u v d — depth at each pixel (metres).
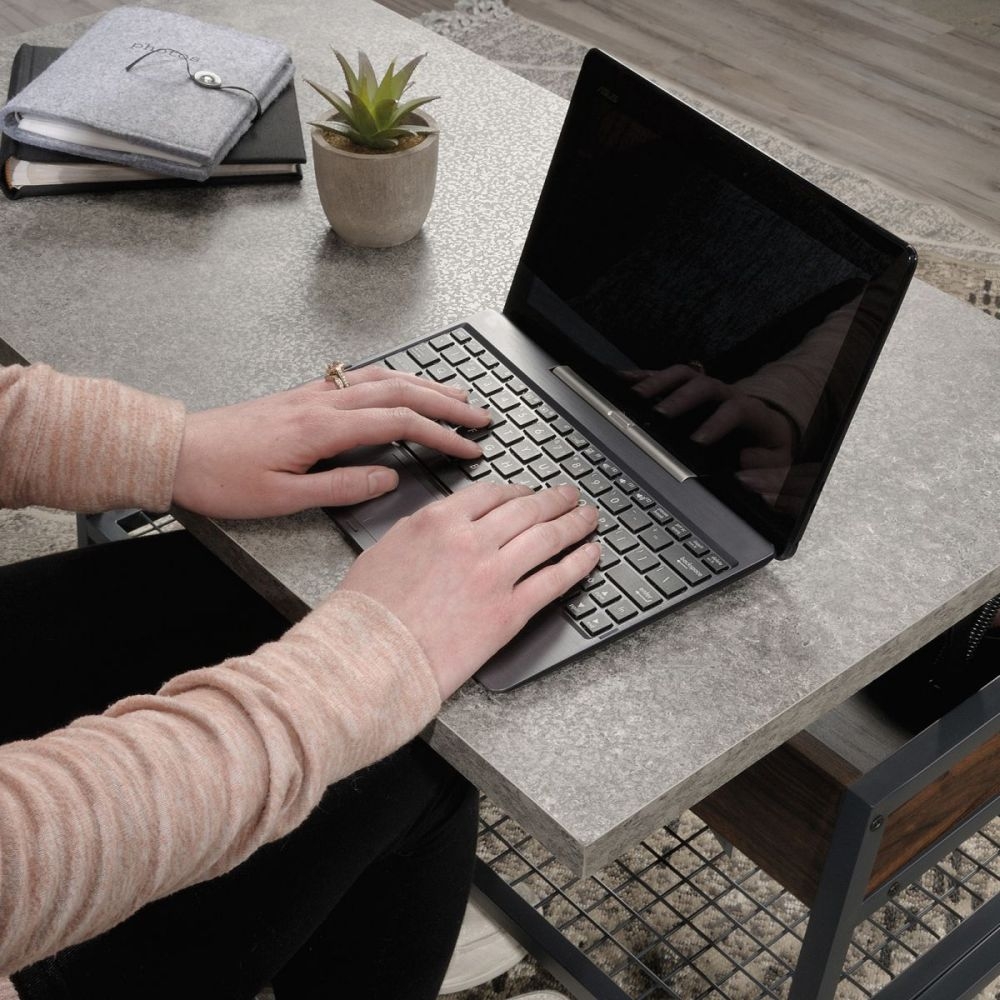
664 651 0.84
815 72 3.29
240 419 0.93
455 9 3.39
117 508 0.93
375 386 0.96
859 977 1.39
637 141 0.97
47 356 1.04
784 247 0.87
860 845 0.98
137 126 1.23
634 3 3.56
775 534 0.89
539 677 0.81
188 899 0.86
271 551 0.90
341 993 1.10
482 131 1.38
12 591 1.08
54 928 0.63
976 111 3.17
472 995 1.40
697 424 0.94
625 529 0.90
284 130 1.31
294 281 1.15
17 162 1.23
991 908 1.38
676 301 0.95
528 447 0.96
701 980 1.39
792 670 0.83
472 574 0.80
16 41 1.51
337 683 0.73
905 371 1.09
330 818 0.91
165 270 1.15
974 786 1.12
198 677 0.72
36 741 0.67
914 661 1.07
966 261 2.54
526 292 1.07
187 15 1.53
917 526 0.94
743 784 1.11
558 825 0.73
